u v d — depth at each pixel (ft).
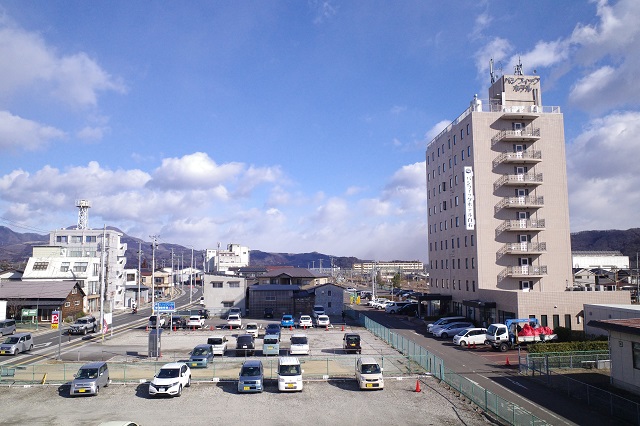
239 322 202.39
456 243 220.23
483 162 197.77
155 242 212.84
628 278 341.41
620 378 93.09
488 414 78.23
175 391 90.02
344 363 122.83
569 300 161.07
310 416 78.33
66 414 79.97
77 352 142.92
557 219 197.88
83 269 278.26
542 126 200.95
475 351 140.67
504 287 193.57
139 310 303.27
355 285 571.69
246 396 91.04
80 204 377.09
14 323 190.08
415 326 205.05
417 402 86.38
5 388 97.40
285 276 295.69
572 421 73.41
